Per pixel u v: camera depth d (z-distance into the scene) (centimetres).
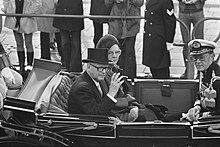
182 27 1312
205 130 767
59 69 933
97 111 798
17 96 866
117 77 813
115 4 1302
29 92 873
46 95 831
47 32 1379
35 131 757
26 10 1364
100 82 877
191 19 1350
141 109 907
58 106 838
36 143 756
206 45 862
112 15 1310
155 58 1227
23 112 775
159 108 950
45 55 1406
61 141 762
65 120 784
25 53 1461
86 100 808
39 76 912
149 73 1375
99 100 832
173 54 1423
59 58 1494
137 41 1482
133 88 1004
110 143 786
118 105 894
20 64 1369
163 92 1001
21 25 1361
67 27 1333
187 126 769
